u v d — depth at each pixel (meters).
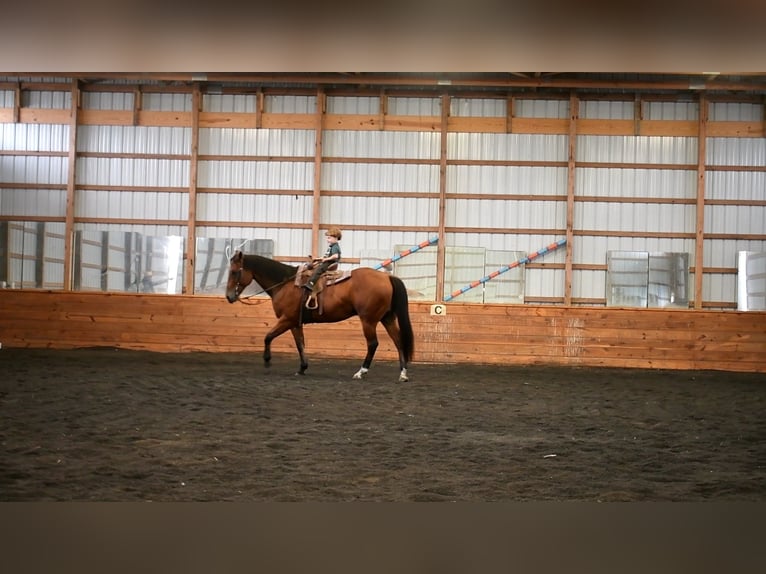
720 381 11.48
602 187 14.77
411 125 14.91
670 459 5.08
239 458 4.70
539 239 14.80
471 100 14.97
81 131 15.02
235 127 15.04
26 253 14.94
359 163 14.97
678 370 13.41
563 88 14.71
